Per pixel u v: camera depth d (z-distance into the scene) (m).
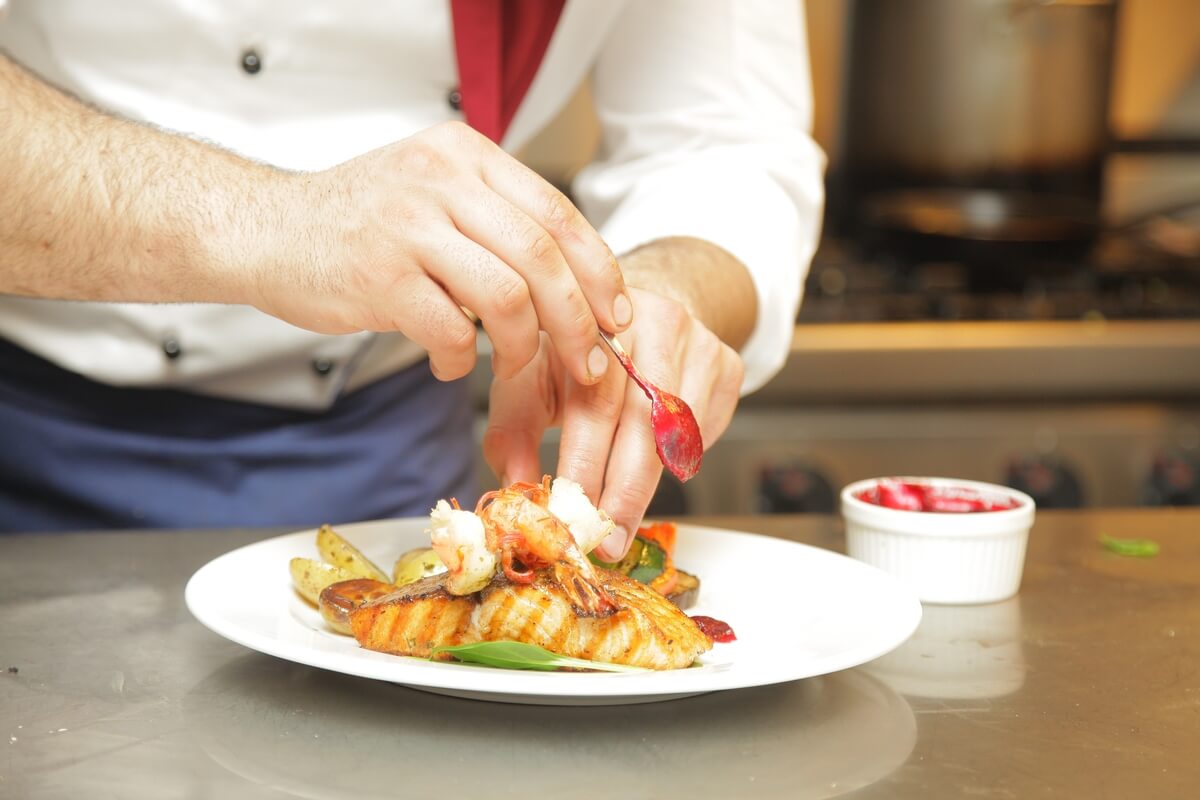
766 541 1.17
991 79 2.06
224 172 1.07
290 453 1.36
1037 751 0.97
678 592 1.10
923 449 1.91
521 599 1.01
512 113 1.36
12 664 1.04
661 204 1.31
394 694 1.01
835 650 1.01
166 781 0.93
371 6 1.29
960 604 1.17
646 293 1.11
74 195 1.06
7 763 0.94
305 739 0.97
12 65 1.10
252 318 1.30
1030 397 1.94
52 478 1.33
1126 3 2.54
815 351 1.90
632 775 0.94
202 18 1.26
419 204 1.02
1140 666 1.07
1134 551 1.28
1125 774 0.95
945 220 2.11
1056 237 2.08
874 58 2.17
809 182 1.39
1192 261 2.34
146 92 1.28
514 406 1.12
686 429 1.06
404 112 1.33
